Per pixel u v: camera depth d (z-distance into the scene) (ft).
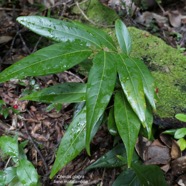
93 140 3.00
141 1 4.40
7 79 2.13
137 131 2.29
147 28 4.07
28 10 4.16
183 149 2.83
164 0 4.57
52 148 3.01
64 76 3.43
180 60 3.38
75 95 2.50
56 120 3.17
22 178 2.53
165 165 2.84
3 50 3.71
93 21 3.94
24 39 3.81
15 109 3.16
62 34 2.37
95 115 2.12
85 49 2.29
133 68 2.27
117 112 2.33
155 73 3.27
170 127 2.94
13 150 2.63
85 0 4.20
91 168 2.81
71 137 2.39
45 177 2.81
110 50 2.40
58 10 4.15
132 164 2.52
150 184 2.48
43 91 2.50
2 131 3.07
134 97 2.21
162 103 3.00
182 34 4.09
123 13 4.17
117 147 2.82
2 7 4.17
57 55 2.23
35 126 3.13
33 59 2.19
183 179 2.79
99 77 2.18
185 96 3.06
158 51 3.46
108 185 2.81
